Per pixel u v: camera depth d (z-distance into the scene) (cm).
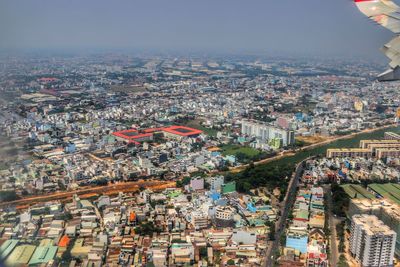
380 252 14688
